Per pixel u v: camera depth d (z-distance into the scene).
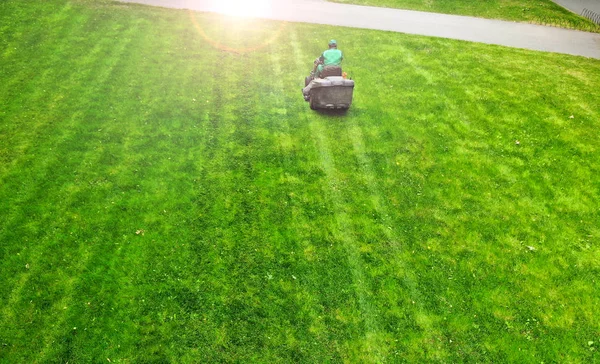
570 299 8.34
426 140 12.27
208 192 10.09
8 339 7.11
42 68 13.79
